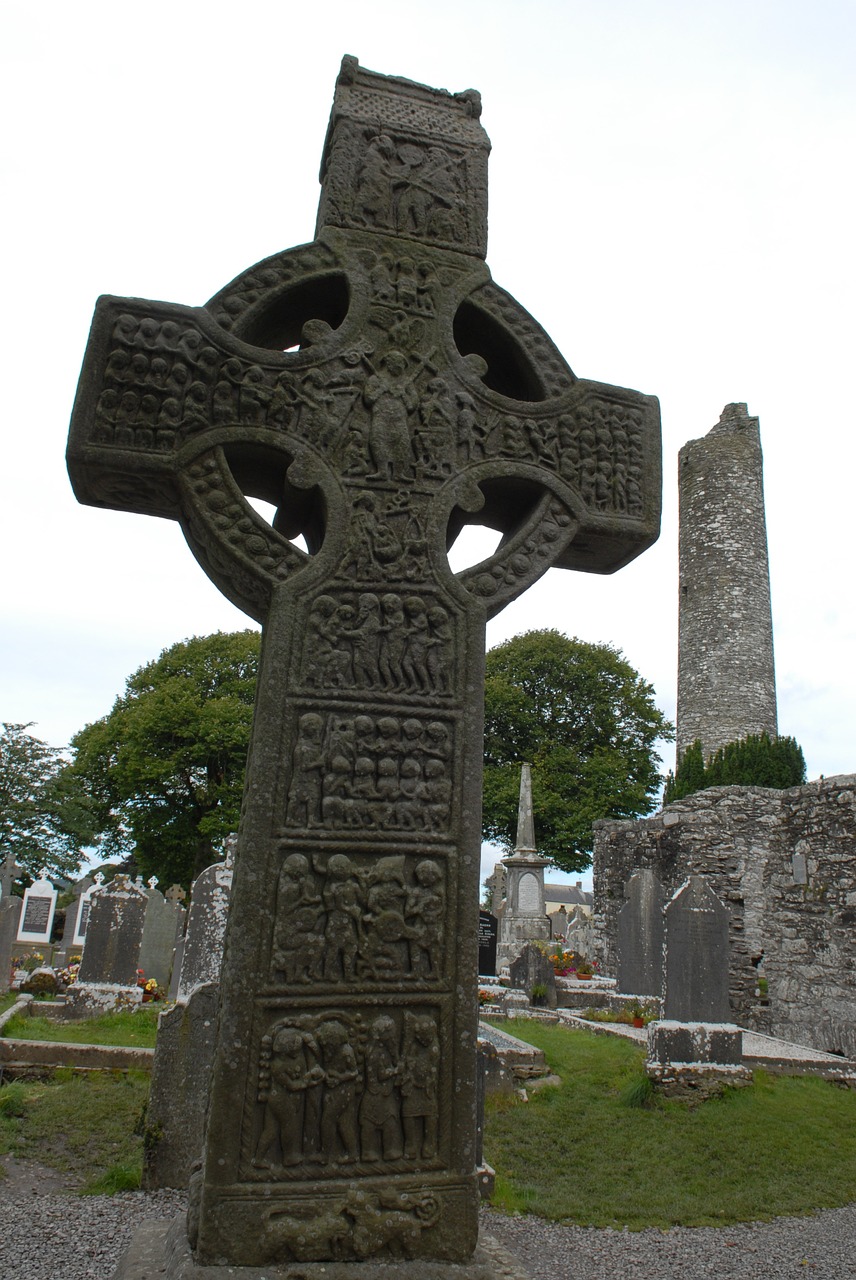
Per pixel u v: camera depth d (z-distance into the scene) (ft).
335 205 9.27
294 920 7.12
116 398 8.11
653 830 53.52
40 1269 12.53
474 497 8.75
